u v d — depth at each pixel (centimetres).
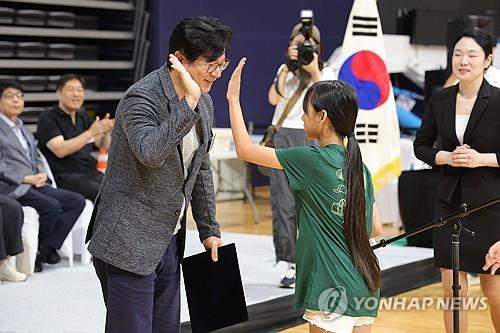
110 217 521
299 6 1975
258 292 946
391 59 1828
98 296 952
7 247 1015
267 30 1916
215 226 579
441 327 892
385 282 1051
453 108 738
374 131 1060
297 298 567
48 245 1099
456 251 614
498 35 2178
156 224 522
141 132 494
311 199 556
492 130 718
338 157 557
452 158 725
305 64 951
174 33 512
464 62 719
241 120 564
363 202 553
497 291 720
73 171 1182
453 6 2114
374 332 871
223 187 1850
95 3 1645
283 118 970
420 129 773
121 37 1697
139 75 1700
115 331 527
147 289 527
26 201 1088
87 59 1694
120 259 517
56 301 927
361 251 550
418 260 1118
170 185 520
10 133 1105
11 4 1605
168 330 560
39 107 1591
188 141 525
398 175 1077
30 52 1580
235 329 857
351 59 1055
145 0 1705
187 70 509
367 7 1057
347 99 563
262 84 1914
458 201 732
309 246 557
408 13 1892
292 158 557
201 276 568
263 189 1977
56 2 1584
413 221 1227
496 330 742
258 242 1292
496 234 712
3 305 908
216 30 505
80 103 1192
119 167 521
